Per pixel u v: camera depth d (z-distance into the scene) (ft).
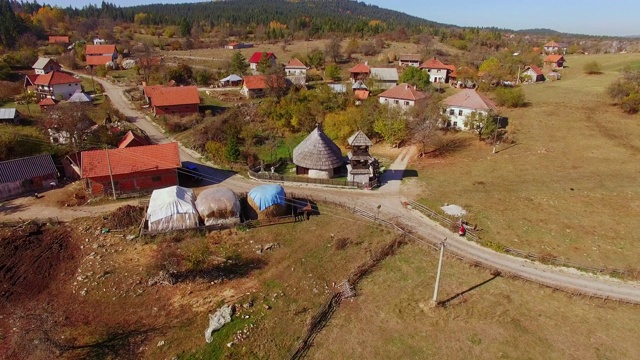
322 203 184.03
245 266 141.28
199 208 163.12
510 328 113.19
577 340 109.09
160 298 126.21
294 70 447.83
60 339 111.34
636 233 155.43
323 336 111.75
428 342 109.40
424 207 178.40
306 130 284.20
